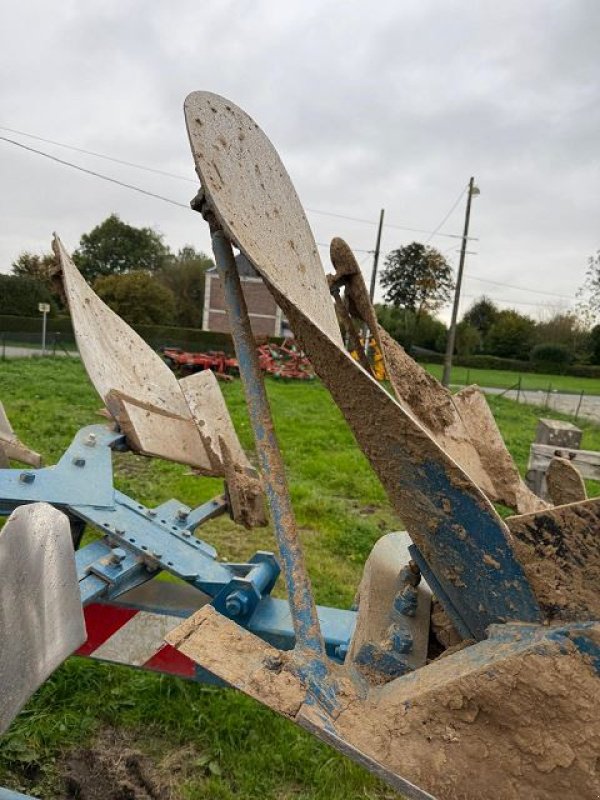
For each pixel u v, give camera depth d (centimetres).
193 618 165
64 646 142
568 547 149
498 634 155
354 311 227
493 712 143
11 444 326
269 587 268
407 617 209
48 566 145
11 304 3369
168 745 289
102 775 270
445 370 2464
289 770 279
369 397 155
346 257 218
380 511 683
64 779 266
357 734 145
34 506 149
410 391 241
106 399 279
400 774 142
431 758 144
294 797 265
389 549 249
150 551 249
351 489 753
